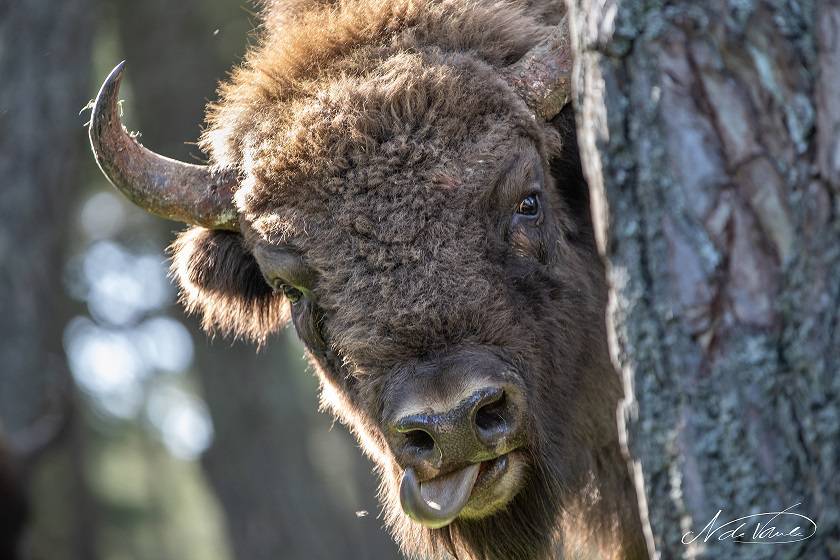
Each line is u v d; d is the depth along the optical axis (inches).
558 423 396.2
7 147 1040.8
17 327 1041.5
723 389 228.2
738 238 228.4
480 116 381.4
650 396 238.5
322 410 515.2
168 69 1253.1
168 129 1262.3
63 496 1923.0
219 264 465.7
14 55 1040.8
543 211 389.1
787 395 224.5
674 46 233.1
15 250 1043.9
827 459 219.0
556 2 464.8
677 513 233.8
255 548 1363.2
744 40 228.5
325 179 374.9
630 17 236.5
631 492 462.0
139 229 1654.8
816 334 221.5
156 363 2212.1
